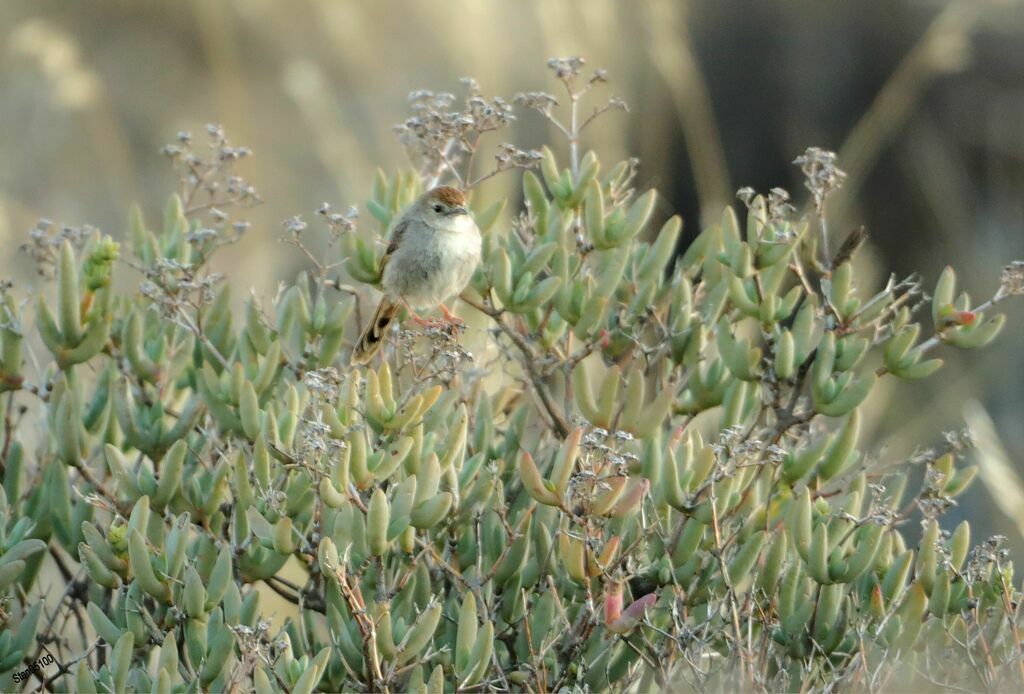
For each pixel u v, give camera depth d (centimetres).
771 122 1998
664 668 553
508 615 569
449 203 691
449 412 602
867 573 590
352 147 1430
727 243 653
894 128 1755
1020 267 607
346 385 578
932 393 1424
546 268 685
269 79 1792
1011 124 1825
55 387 629
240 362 677
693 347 672
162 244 718
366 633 506
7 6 1941
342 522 531
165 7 1942
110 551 549
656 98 1498
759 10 2023
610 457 525
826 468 618
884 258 1789
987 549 567
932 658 568
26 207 1599
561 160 1373
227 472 586
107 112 1658
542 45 1688
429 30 1800
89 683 495
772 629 567
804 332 619
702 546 588
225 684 517
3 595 577
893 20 2003
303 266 1554
